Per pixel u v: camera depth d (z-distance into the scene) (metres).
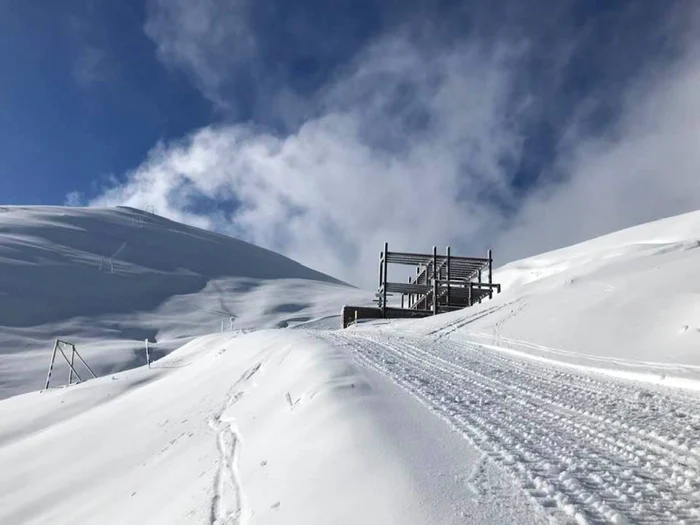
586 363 11.66
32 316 83.75
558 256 77.75
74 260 112.94
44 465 13.23
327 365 11.38
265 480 6.31
